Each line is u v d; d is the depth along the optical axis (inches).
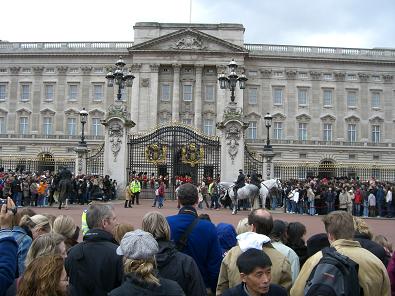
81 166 1407.5
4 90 3117.6
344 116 3058.6
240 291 205.9
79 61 3085.6
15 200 1194.6
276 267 249.6
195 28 3021.7
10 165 2381.9
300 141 2999.5
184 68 3016.7
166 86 3024.1
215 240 280.4
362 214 1277.1
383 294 211.0
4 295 199.3
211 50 2957.7
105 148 1364.4
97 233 250.7
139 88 2974.9
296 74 3070.9
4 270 215.3
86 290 238.5
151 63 2974.9
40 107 3075.8
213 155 1437.0
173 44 2974.9
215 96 2994.6
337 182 1469.0
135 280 182.7
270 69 3063.5
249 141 2940.5
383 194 1234.6
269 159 1347.2
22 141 3024.1
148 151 1408.7
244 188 1067.3
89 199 1300.4
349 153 3014.3
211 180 1393.9
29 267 173.6
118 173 1353.3
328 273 188.4
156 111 2960.1
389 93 3095.5
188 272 227.9
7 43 3122.5
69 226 293.6
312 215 1182.3
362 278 207.2
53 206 1232.8
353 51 3115.2
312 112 3053.6
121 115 1371.8
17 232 277.0
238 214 1076.5
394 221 1098.7
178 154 1508.4
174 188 1435.8
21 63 3112.7
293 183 1409.9
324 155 2999.5
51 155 2999.5
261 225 277.9
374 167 2309.3
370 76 3090.6
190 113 2989.7
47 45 3132.4
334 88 3078.2
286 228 340.8
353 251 217.0
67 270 242.5
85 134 3034.0
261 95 3048.7
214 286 276.8
